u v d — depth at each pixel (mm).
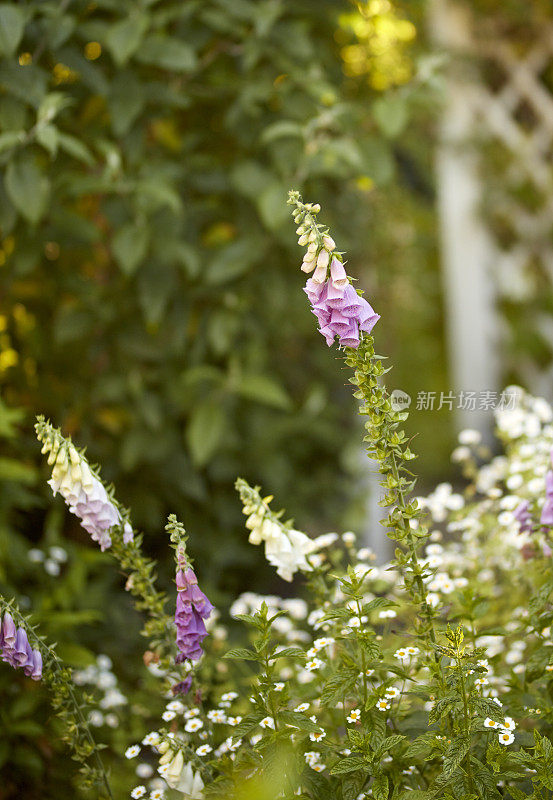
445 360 6094
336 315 1559
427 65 3432
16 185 2715
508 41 5434
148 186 2975
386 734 1771
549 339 5656
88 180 2992
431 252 6090
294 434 4070
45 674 1831
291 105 3338
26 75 2766
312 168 3324
